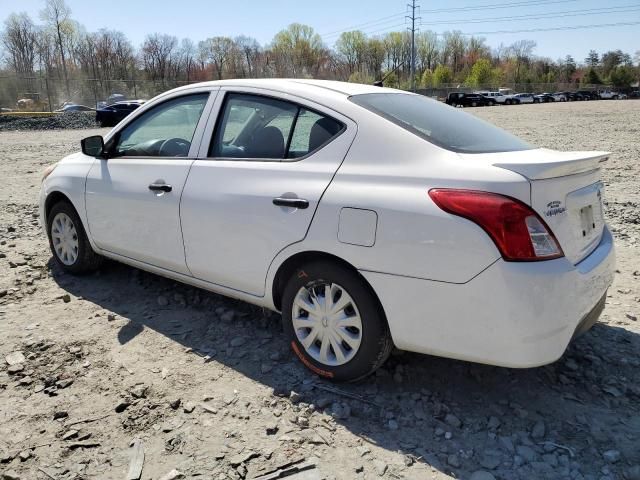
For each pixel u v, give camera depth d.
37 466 2.52
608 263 3.04
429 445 2.68
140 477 2.45
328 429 2.79
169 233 3.83
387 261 2.77
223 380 3.22
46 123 32.16
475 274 2.55
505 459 2.58
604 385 3.20
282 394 3.07
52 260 5.35
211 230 3.53
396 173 2.84
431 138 2.93
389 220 2.75
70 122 33.06
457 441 2.71
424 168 2.78
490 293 2.54
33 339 3.69
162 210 3.83
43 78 45.84
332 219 2.94
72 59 81.94
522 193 2.54
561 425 2.84
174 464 2.53
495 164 2.65
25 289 4.59
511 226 2.51
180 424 2.81
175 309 4.21
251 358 3.48
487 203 2.53
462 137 3.11
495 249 2.51
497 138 3.33
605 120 28.38
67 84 48.19
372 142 2.98
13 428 2.78
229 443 2.68
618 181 10.08
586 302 2.76
